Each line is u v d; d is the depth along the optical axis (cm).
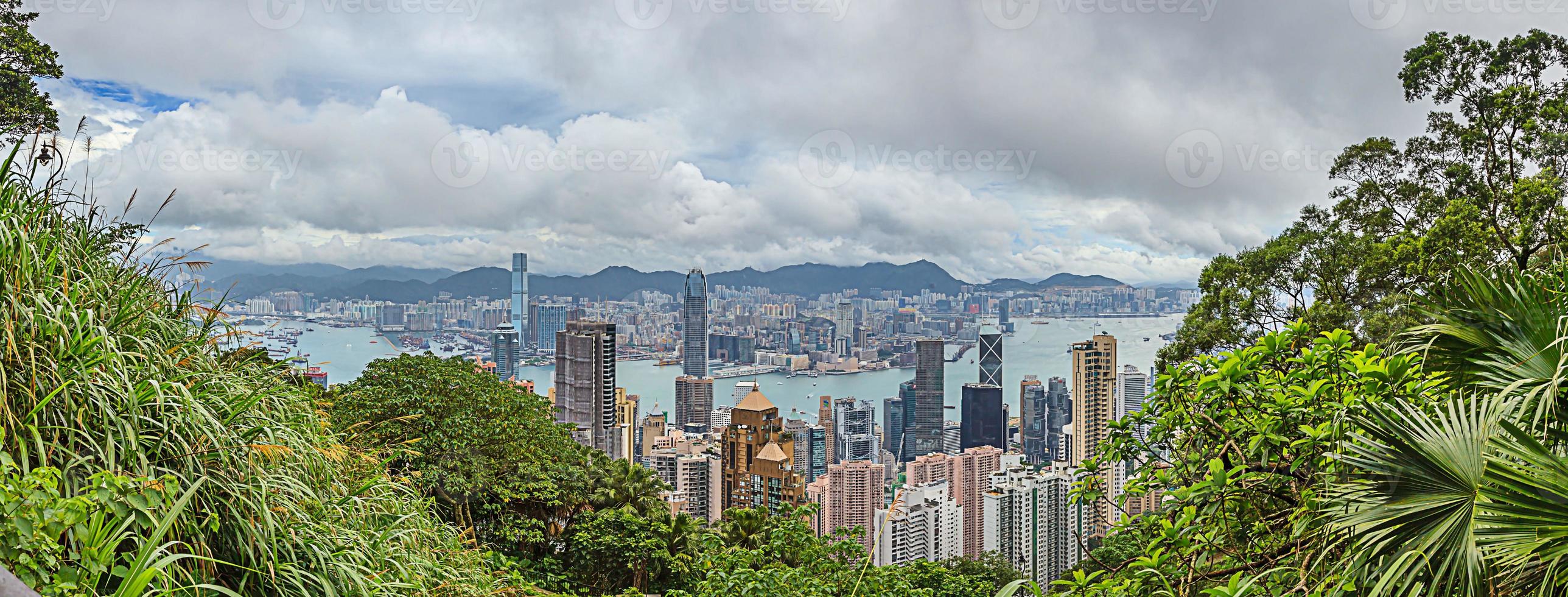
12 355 305
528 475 1869
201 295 450
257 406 413
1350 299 1633
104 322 367
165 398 341
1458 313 367
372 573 401
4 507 234
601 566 2084
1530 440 268
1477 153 1619
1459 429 295
